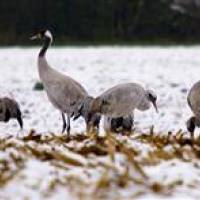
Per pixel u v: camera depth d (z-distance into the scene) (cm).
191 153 1114
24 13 7206
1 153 1129
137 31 7381
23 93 2881
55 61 4475
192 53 5203
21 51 5512
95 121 1641
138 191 896
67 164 1029
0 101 1838
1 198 867
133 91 1638
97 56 4956
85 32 7238
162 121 2181
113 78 3469
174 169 1009
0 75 3616
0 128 1917
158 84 3177
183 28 7369
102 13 7394
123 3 7406
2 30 7019
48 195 877
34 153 1105
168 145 1236
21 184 921
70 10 7294
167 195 887
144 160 1054
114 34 7306
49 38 1892
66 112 1800
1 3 7269
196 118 1541
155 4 7525
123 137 1368
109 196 873
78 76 3553
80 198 861
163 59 4644
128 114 1641
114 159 1020
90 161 1035
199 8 7775
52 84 1816
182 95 2803
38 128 1984
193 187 928
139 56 4941
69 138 1366
